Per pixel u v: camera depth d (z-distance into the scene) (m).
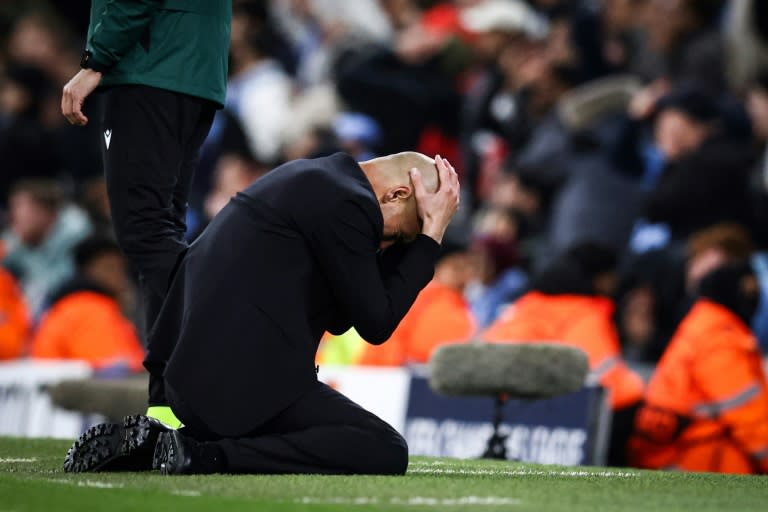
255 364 12.84
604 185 31.92
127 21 14.25
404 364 28.06
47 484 11.66
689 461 22.44
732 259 23.86
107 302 30.48
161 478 12.19
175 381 12.88
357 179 13.49
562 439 20.22
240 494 11.02
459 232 35.91
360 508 10.27
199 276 13.15
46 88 43.94
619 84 34.03
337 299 13.35
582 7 37.78
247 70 41.97
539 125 35.72
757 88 31.39
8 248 38.72
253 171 37.72
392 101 38.28
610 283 27.53
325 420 13.04
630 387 23.66
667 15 33.97
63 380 23.75
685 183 29.38
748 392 22.09
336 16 43.44
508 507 10.57
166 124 14.53
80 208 38.44
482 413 21.73
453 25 40.97
